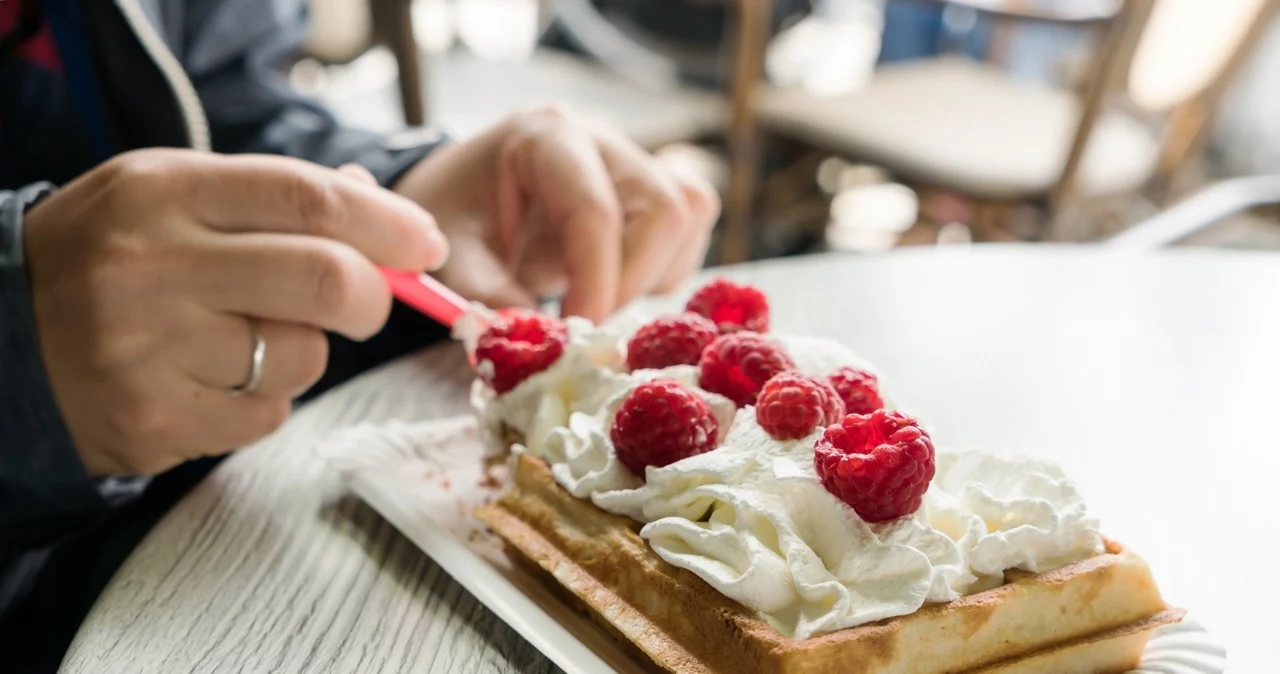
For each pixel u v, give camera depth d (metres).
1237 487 0.48
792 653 0.37
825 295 0.58
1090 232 1.03
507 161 0.52
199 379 0.44
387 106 1.09
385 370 0.52
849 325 0.56
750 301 0.46
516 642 0.40
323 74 1.17
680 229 0.52
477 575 0.42
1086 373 0.53
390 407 0.50
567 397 0.45
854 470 0.39
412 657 0.40
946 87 1.09
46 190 0.46
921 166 0.96
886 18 1.40
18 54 0.56
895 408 0.44
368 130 0.59
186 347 0.43
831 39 1.49
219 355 0.44
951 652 0.39
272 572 0.42
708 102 1.11
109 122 0.57
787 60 1.41
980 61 1.35
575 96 1.08
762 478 0.40
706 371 0.43
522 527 0.43
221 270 0.43
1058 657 0.39
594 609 0.40
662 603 0.40
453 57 1.19
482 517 0.43
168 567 0.42
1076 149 0.87
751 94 1.03
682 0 1.09
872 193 1.40
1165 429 0.50
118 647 0.40
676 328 0.44
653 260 0.52
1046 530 0.40
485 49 1.44
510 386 0.45
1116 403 0.52
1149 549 0.45
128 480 0.50
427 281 0.47
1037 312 0.57
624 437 0.41
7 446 0.44
